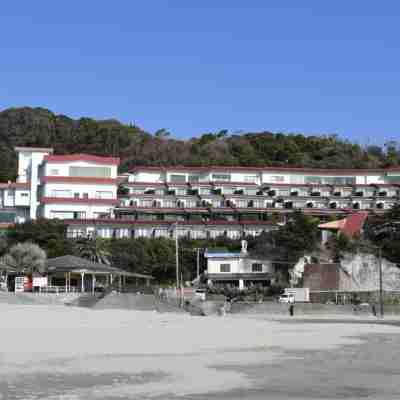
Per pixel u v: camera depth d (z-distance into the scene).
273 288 118.69
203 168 171.25
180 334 55.66
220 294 114.12
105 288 104.25
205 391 29.42
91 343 46.69
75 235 137.62
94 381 31.36
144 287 107.12
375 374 34.81
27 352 40.81
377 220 140.88
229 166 181.12
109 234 140.50
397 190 169.12
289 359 40.75
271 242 134.00
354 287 121.56
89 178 150.12
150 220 143.88
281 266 129.38
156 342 48.75
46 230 127.81
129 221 141.50
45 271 101.56
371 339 55.53
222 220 148.88
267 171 172.62
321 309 99.25
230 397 28.16
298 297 111.75
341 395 28.89
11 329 55.66
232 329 63.25
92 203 147.25
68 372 33.78
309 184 169.50
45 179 148.00
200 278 127.62
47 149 160.00
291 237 129.62
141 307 89.81
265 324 73.00
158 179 169.62
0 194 154.00
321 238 137.12
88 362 37.47
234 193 164.25
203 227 145.00
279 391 29.66
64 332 54.03
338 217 155.62
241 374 34.34
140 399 27.36
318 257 129.62
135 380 31.88
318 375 34.31
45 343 45.72
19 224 130.88
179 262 129.00
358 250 129.25
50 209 145.25
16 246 102.38
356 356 42.78
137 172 169.00
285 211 156.00
